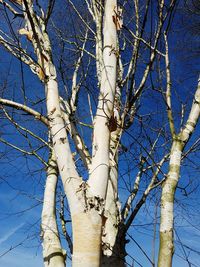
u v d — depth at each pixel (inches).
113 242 153.7
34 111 165.6
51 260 168.2
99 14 204.5
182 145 145.9
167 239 126.9
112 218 159.2
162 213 132.2
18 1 193.5
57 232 180.4
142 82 177.3
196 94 156.2
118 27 164.1
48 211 187.3
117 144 168.9
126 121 178.9
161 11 167.9
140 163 178.5
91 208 125.1
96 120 143.4
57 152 139.4
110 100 145.6
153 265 126.1
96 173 131.7
